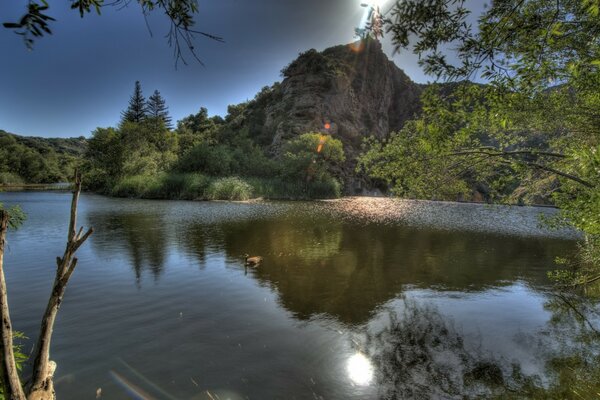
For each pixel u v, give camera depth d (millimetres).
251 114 88875
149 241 15883
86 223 21234
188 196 41594
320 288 9695
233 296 8867
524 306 8531
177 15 2818
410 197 9289
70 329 6770
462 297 9156
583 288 9875
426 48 3945
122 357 5754
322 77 78500
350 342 6504
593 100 6340
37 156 96562
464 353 6184
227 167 53219
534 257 14242
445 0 3396
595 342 6621
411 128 8258
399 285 10125
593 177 5438
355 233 19578
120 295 8797
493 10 3738
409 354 6113
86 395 4742
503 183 8242
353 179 68375
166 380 5145
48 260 12195
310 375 5383
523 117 7504
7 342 2301
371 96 86750
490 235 20047
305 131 69750
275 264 12250
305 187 51750
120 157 57344
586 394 4992
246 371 5434
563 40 4965
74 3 2342
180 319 7355
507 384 5242
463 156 7859
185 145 81188
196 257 12992
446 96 5598
